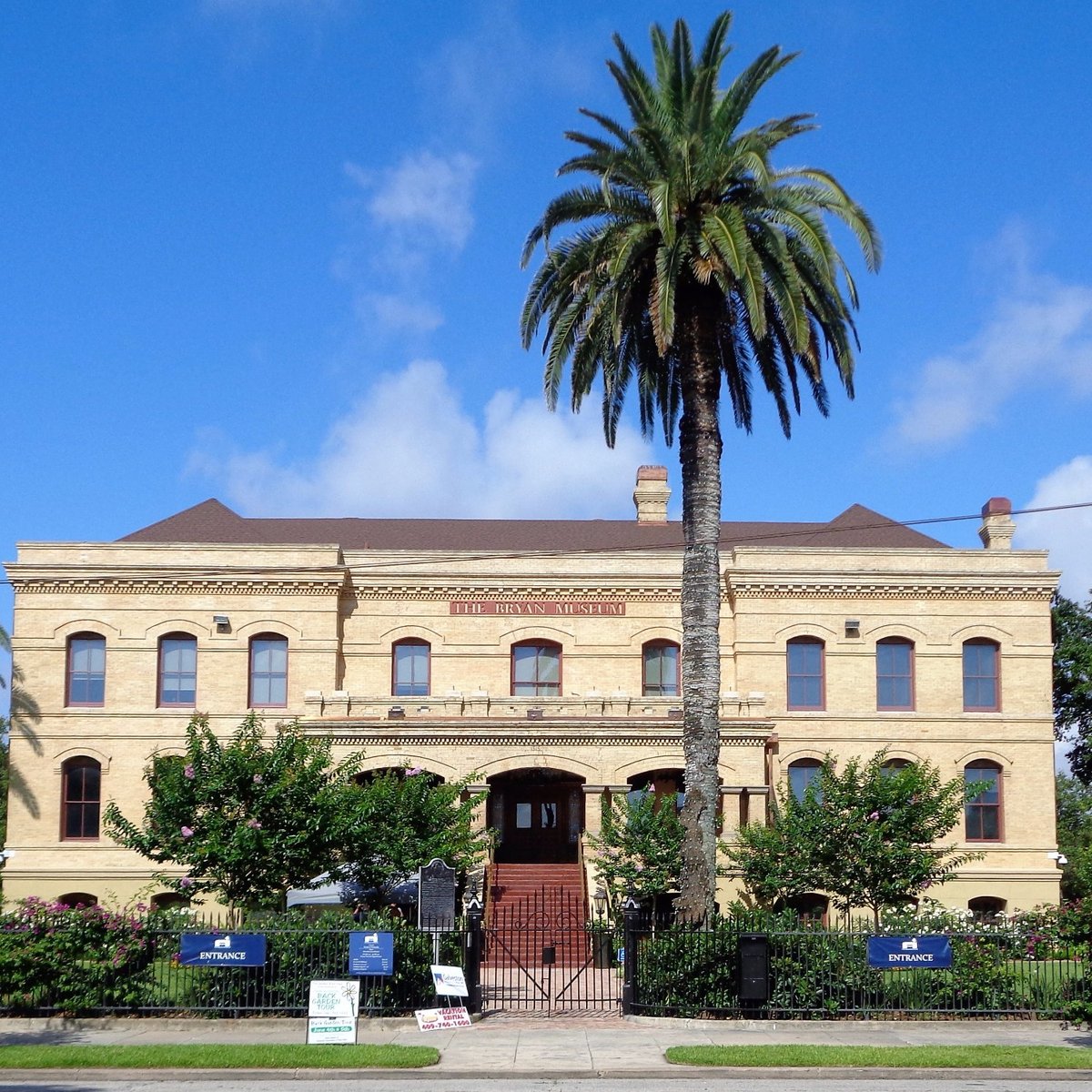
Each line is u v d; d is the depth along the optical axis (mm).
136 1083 19375
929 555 44562
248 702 43031
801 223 27234
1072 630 50906
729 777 39938
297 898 32312
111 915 25109
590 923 33969
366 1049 20875
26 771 42312
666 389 31641
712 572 28234
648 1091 18875
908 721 43688
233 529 49156
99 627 43156
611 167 27578
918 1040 22594
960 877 42750
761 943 24438
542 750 39562
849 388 29281
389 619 44500
